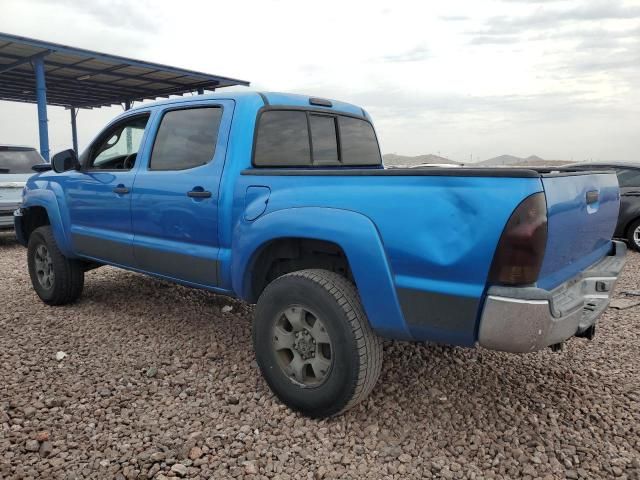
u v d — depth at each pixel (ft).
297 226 9.80
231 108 12.05
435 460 8.86
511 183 7.68
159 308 17.19
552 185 7.95
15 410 10.37
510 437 9.52
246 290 11.30
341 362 9.27
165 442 9.28
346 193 9.39
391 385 11.53
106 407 10.56
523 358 13.21
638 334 15.20
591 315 9.64
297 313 9.96
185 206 12.43
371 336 9.37
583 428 9.91
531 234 7.54
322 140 14.25
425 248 8.41
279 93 13.03
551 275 8.69
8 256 28.30
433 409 10.56
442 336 8.60
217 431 9.68
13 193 30.40
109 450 9.02
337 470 8.60
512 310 7.72
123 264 14.66
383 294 8.91
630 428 9.91
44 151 46.85
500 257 7.76
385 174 8.93
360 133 16.01
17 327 15.33
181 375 12.01
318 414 9.89
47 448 8.98
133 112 14.75
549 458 8.95
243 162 11.69
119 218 14.47
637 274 23.90
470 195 7.98
